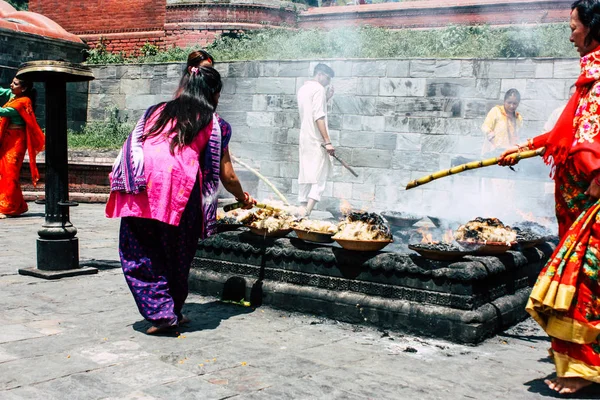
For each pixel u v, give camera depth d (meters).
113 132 14.23
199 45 16.47
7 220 9.41
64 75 5.54
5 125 9.62
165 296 4.02
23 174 12.45
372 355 3.69
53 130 5.71
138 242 4.00
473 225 4.36
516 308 4.40
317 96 8.71
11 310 4.50
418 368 3.49
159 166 3.90
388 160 11.41
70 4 18.92
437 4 15.51
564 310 3.03
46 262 5.70
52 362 3.44
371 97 11.46
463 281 3.92
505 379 3.36
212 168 4.11
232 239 4.89
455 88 10.89
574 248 3.10
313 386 3.17
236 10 16.48
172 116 4.05
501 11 14.91
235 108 12.80
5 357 3.50
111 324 4.21
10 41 14.05
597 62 3.17
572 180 3.25
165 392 3.05
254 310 4.62
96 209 11.17
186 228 4.04
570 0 14.09
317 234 4.55
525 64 10.39
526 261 4.56
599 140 3.12
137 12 17.94
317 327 4.23
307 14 16.98
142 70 14.48
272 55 14.07
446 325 3.96
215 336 3.98
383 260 4.18
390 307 4.14
